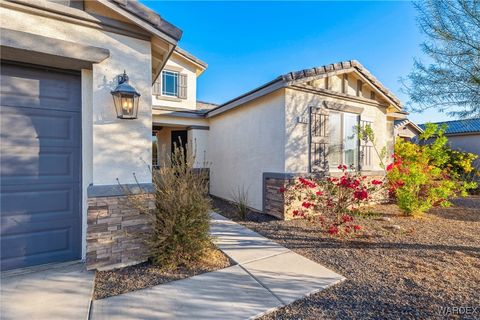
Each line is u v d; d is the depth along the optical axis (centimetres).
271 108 745
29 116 363
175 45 420
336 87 794
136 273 361
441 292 320
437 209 852
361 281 350
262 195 775
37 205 369
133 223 384
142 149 401
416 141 1650
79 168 397
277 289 324
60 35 347
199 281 343
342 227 595
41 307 276
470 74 535
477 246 492
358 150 847
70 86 391
